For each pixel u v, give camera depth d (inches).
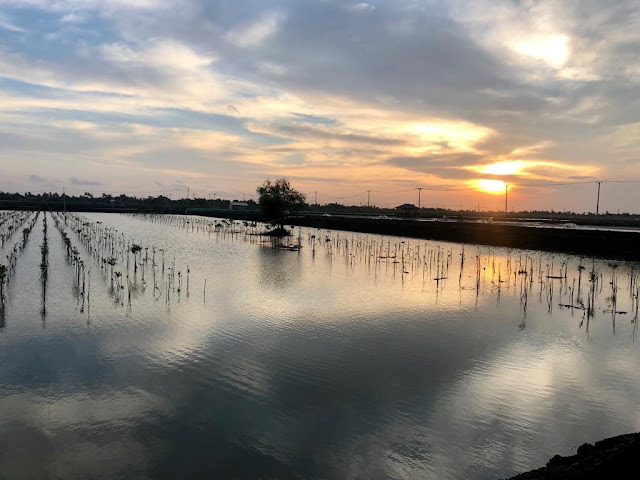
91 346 990.4
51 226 4379.9
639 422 724.0
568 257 2871.6
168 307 1337.4
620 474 527.8
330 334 1122.7
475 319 1318.9
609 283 1962.4
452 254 2970.0
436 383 847.7
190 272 2006.6
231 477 565.0
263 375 860.6
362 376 868.0
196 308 1336.1
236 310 1330.0
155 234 3983.8
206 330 1123.3
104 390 783.1
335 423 695.1
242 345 1021.2
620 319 1354.6
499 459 614.2
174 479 560.1
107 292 1519.4
